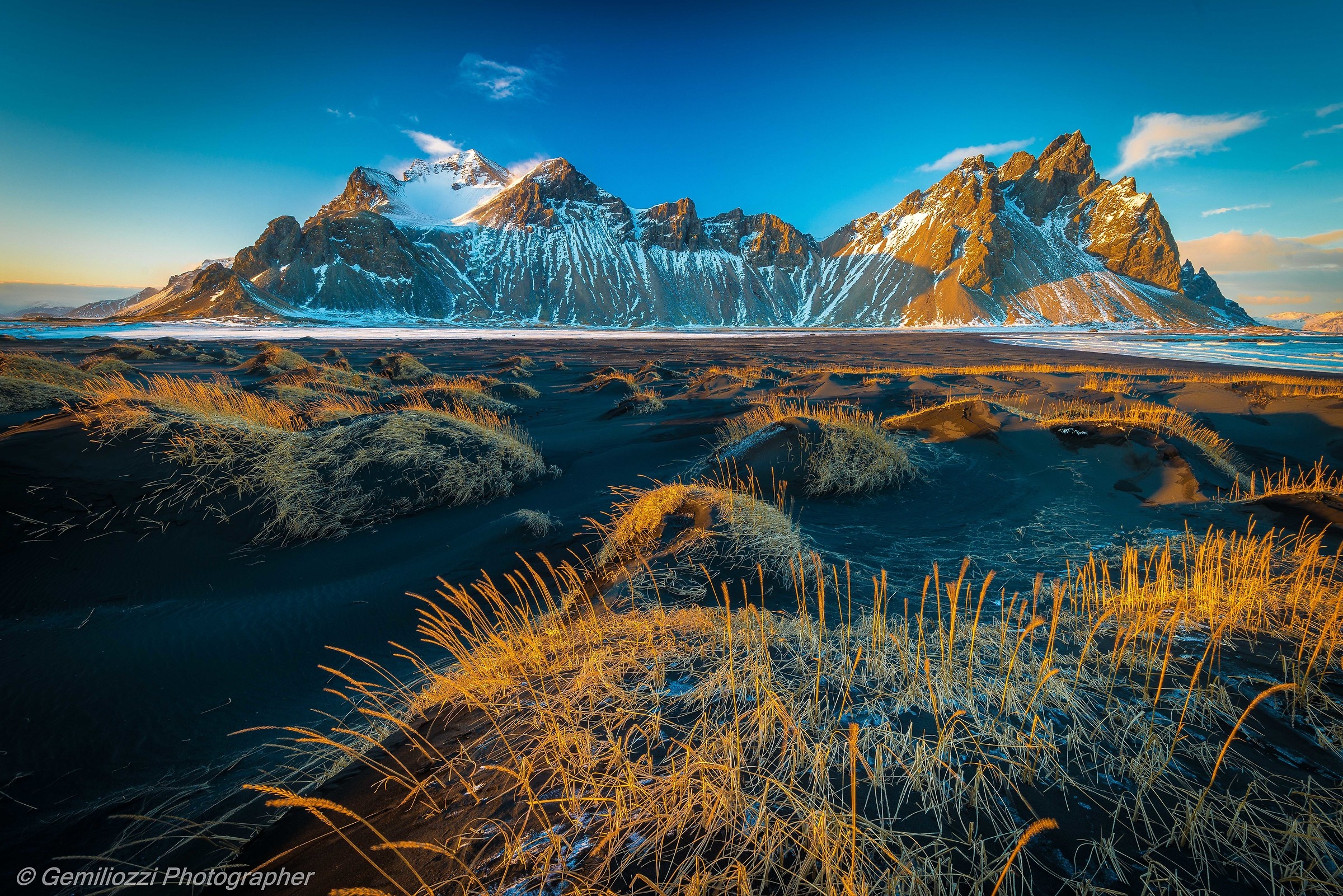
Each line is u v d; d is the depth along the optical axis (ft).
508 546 17.71
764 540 13.55
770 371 74.38
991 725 6.11
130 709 9.98
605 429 37.09
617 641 9.00
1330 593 10.14
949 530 16.79
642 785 5.37
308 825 6.48
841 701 6.57
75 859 6.53
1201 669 7.48
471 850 5.14
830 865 4.31
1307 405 37.47
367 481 21.22
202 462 19.20
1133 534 15.84
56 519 15.97
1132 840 4.67
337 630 13.30
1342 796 5.10
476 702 8.13
